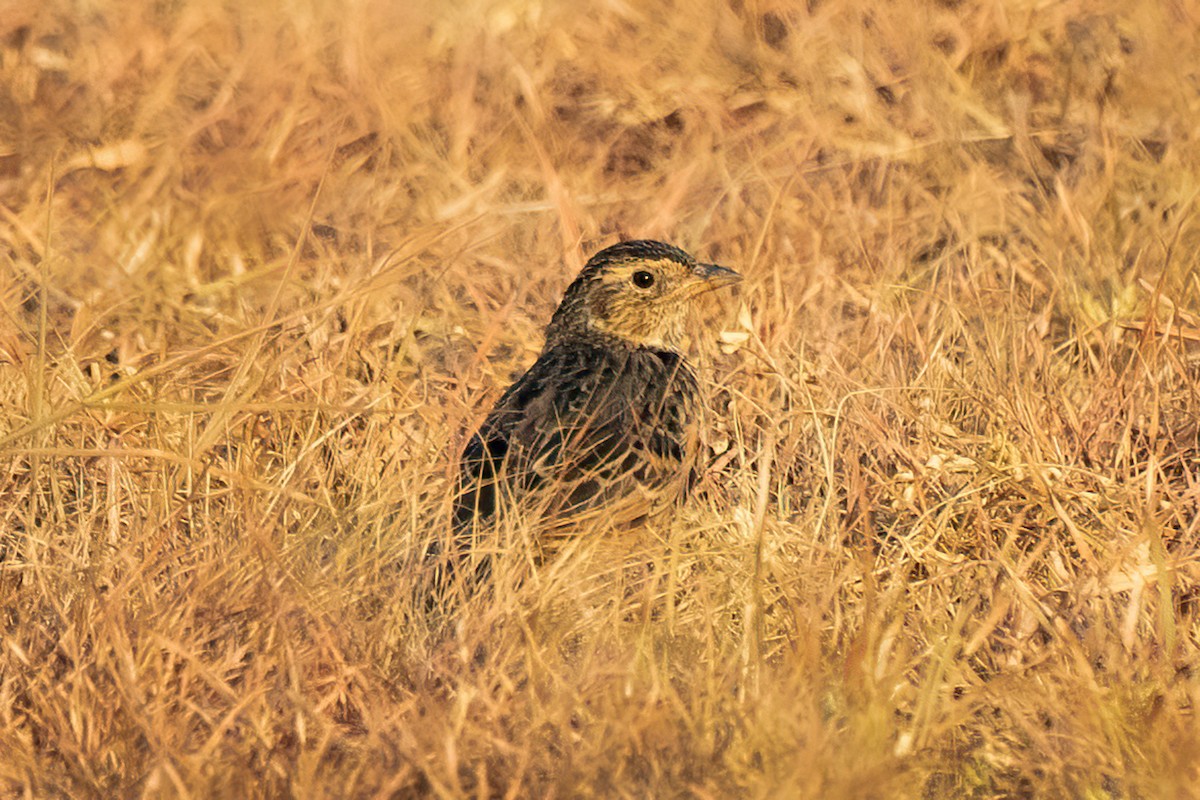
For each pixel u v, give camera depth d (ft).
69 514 33.83
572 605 29.99
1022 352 38.27
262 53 53.06
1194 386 36.11
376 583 30.60
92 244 46.68
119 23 56.18
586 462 33.53
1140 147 48.52
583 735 26.86
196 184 48.47
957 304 40.96
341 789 26.11
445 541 30.42
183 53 54.75
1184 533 32.09
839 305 42.34
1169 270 41.83
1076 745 26.89
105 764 27.04
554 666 28.17
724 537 33.06
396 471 34.55
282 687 28.09
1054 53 52.54
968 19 54.08
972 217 45.11
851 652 27.63
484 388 38.37
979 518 32.60
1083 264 42.80
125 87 53.11
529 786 26.00
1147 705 27.68
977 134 50.08
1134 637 29.17
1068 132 50.08
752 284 42.91
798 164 47.62
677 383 36.88
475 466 33.17
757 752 26.27
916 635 29.81
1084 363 39.40
